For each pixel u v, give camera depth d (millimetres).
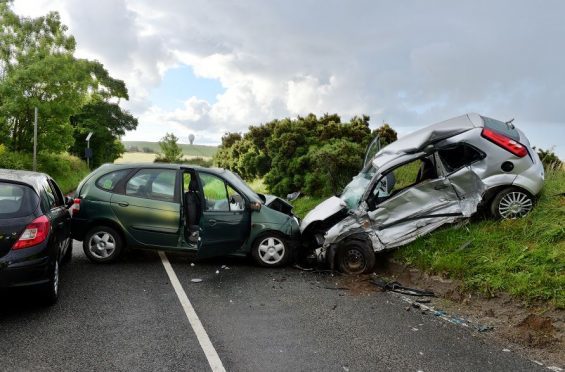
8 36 26531
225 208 7914
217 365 4203
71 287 6586
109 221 7941
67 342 4621
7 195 5309
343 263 7766
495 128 7848
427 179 7793
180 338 4828
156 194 7949
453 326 5375
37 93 27203
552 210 7547
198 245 7547
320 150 16312
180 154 49500
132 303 5949
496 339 4992
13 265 5012
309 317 5629
